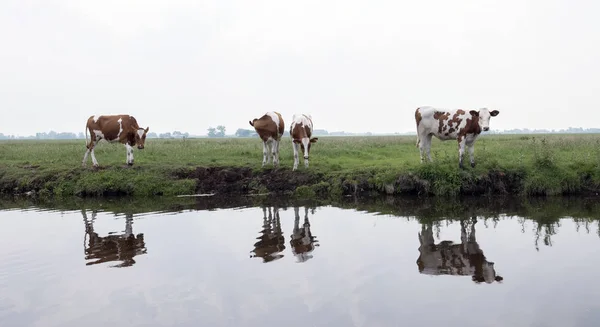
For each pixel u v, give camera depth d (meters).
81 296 6.31
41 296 6.34
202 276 7.03
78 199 15.32
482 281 6.57
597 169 14.22
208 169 17.27
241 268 7.37
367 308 5.68
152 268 7.48
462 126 14.95
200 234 9.81
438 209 12.30
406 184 14.91
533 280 6.55
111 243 9.16
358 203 13.55
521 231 9.54
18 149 25.89
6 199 15.58
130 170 17.08
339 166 17.19
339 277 6.84
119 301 6.11
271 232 9.89
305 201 14.15
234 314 5.59
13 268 7.61
